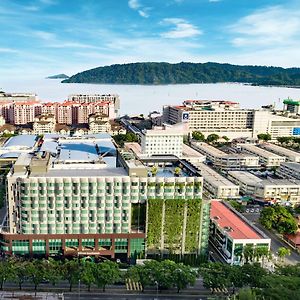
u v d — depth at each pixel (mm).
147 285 176750
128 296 171250
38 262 175375
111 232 195250
